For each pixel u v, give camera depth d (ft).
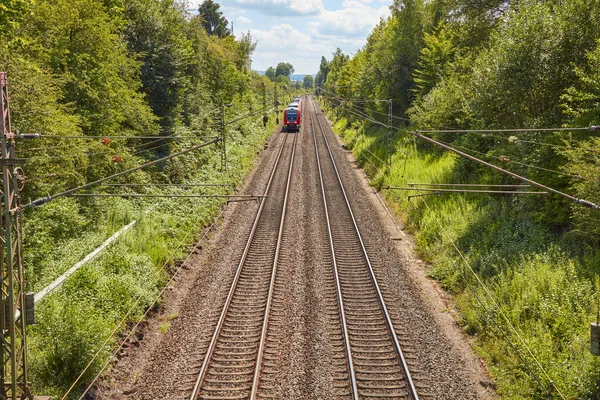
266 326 45.29
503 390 36.68
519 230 59.11
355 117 202.08
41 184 53.21
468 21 113.80
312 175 115.55
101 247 55.77
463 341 44.24
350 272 58.85
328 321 46.73
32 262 49.47
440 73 123.85
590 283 44.06
